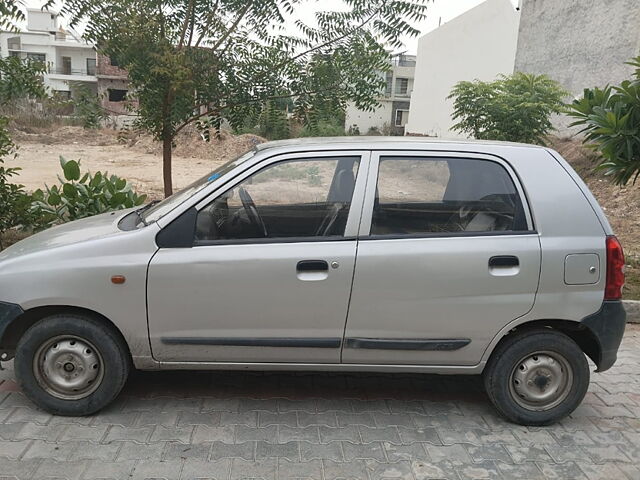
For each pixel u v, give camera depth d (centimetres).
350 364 359
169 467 308
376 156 361
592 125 588
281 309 345
